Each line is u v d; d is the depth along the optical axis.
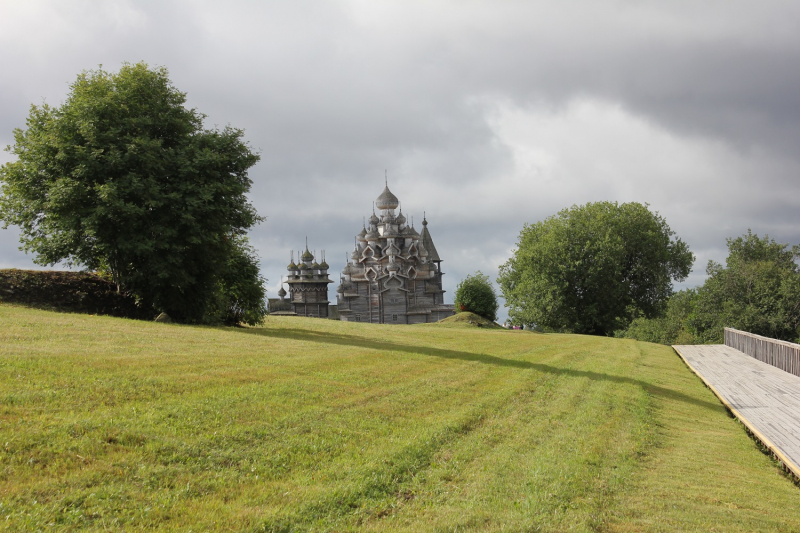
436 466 12.68
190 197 33.81
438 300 121.75
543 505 10.80
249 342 26.58
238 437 12.64
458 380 22.22
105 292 36.81
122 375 15.98
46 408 12.44
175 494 9.81
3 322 23.48
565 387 23.03
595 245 71.50
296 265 120.81
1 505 8.54
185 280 35.00
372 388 19.05
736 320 78.56
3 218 34.59
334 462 12.20
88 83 34.72
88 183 32.41
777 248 90.00
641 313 80.19
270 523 9.30
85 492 9.33
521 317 74.00
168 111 35.94
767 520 11.29
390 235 122.31
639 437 16.47
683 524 10.69
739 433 19.23
